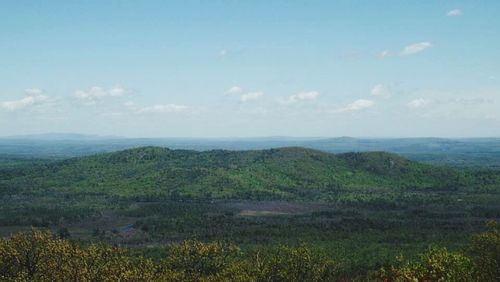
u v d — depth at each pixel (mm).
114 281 69438
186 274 92000
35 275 72812
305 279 91438
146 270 76312
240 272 85875
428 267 67750
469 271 64750
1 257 74750
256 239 171875
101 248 83312
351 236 175125
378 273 112000
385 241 167125
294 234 179000
